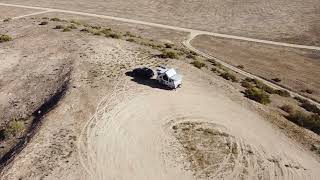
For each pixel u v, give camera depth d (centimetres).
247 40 9238
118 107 4134
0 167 3212
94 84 4572
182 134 3781
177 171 3284
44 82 4744
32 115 4109
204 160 3441
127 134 3706
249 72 7056
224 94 4712
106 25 9862
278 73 7181
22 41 6162
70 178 3100
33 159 3266
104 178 3141
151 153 3475
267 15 11356
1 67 5188
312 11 11744
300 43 9194
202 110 4256
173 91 4588
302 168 3494
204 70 5519
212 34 9588
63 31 6744
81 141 3541
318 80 7012
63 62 5247
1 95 4500
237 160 3481
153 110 4144
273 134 3984
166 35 9269
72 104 4109
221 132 3888
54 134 3603
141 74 4797
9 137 3706
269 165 3469
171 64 5406
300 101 5628
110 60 5309
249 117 4244
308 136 4081
